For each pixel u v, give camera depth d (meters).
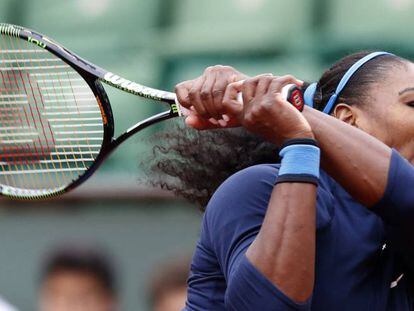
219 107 7.47
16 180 11.62
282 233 6.85
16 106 11.35
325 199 7.58
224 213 7.46
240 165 9.14
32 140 10.16
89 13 21.34
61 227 17.70
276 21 20.58
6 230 17.84
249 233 7.27
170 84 20.48
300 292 6.82
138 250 17.50
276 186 7.02
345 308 7.43
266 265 6.84
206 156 9.26
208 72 7.56
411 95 7.85
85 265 15.14
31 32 9.02
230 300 7.05
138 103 19.66
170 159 9.50
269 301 6.81
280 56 20.25
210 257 7.72
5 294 17.86
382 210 7.20
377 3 20.30
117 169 18.86
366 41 20.02
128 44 20.88
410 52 19.94
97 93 8.98
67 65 9.89
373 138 7.28
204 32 20.72
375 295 7.54
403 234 7.30
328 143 7.20
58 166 12.05
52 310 15.28
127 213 17.55
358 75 8.04
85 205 17.62
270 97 7.18
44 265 16.27
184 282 14.74
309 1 20.59
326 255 7.44
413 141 7.84
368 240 7.54
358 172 7.14
